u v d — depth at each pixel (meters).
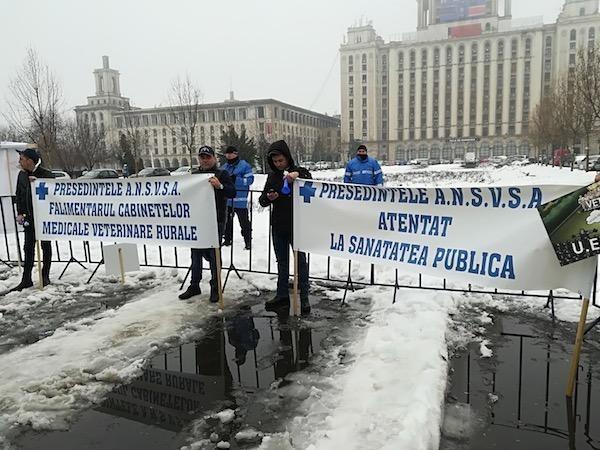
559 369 3.87
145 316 5.28
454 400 3.45
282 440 3.02
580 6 112.00
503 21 123.81
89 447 3.02
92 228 6.40
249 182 8.69
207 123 99.31
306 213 5.19
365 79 129.38
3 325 5.21
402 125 128.88
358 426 3.04
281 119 104.56
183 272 7.16
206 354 4.32
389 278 6.46
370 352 4.07
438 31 126.56
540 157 63.06
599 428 3.10
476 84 121.88
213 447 2.99
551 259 3.83
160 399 3.58
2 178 10.88
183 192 5.69
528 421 3.19
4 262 8.15
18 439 3.13
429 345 4.08
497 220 4.15
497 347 4.29
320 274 6.83
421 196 4.56
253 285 6.39
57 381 3.88
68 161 40.44
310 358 4.19
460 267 4.35
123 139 57.91
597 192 3.15
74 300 6.01
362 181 8.66
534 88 117.38
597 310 4.98
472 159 77.31
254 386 3.74
